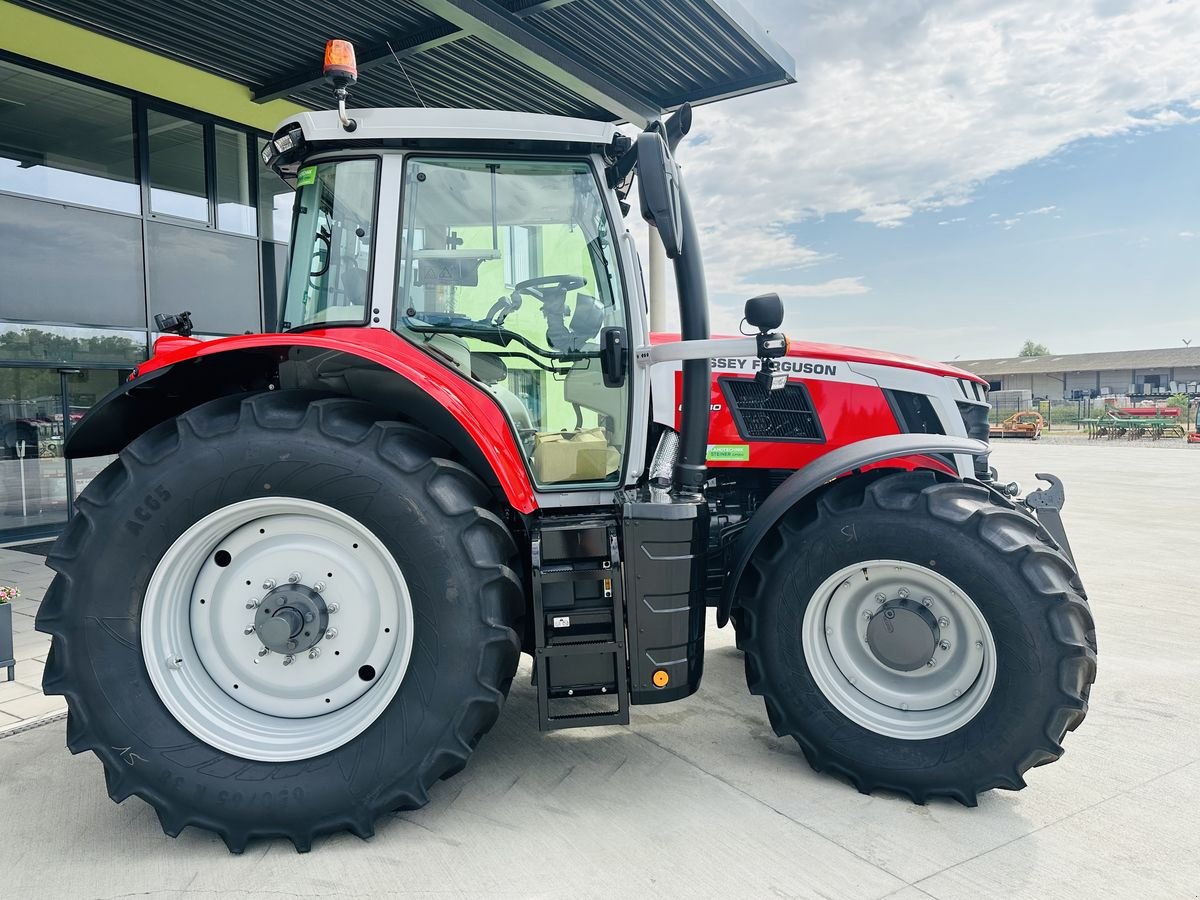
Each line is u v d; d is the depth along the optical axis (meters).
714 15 6.49
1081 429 30.52
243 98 8.41
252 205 8.80
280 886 2.20
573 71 6.93
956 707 2.62
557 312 2.88
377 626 2.56
